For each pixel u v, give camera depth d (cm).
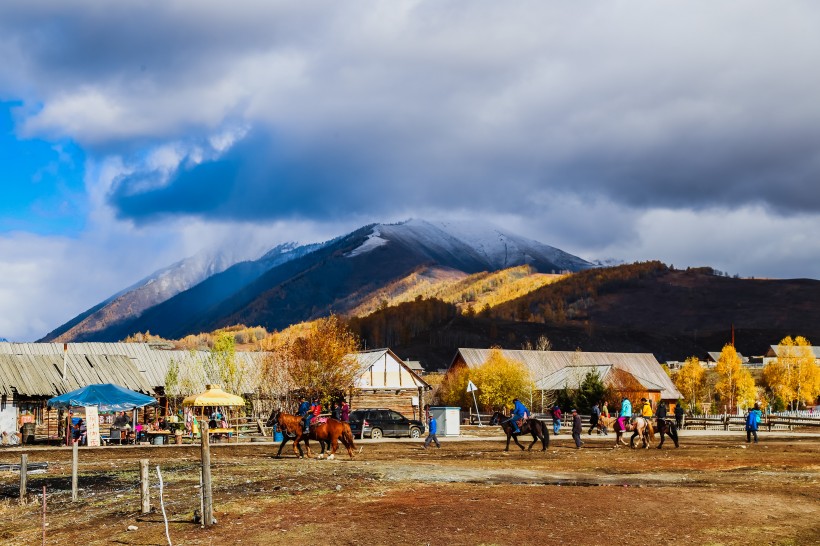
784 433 5938
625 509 2008
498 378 9725
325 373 6750
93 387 3014
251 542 1677
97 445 2323
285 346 6994
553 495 2205
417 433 5328
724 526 1850
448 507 2002
